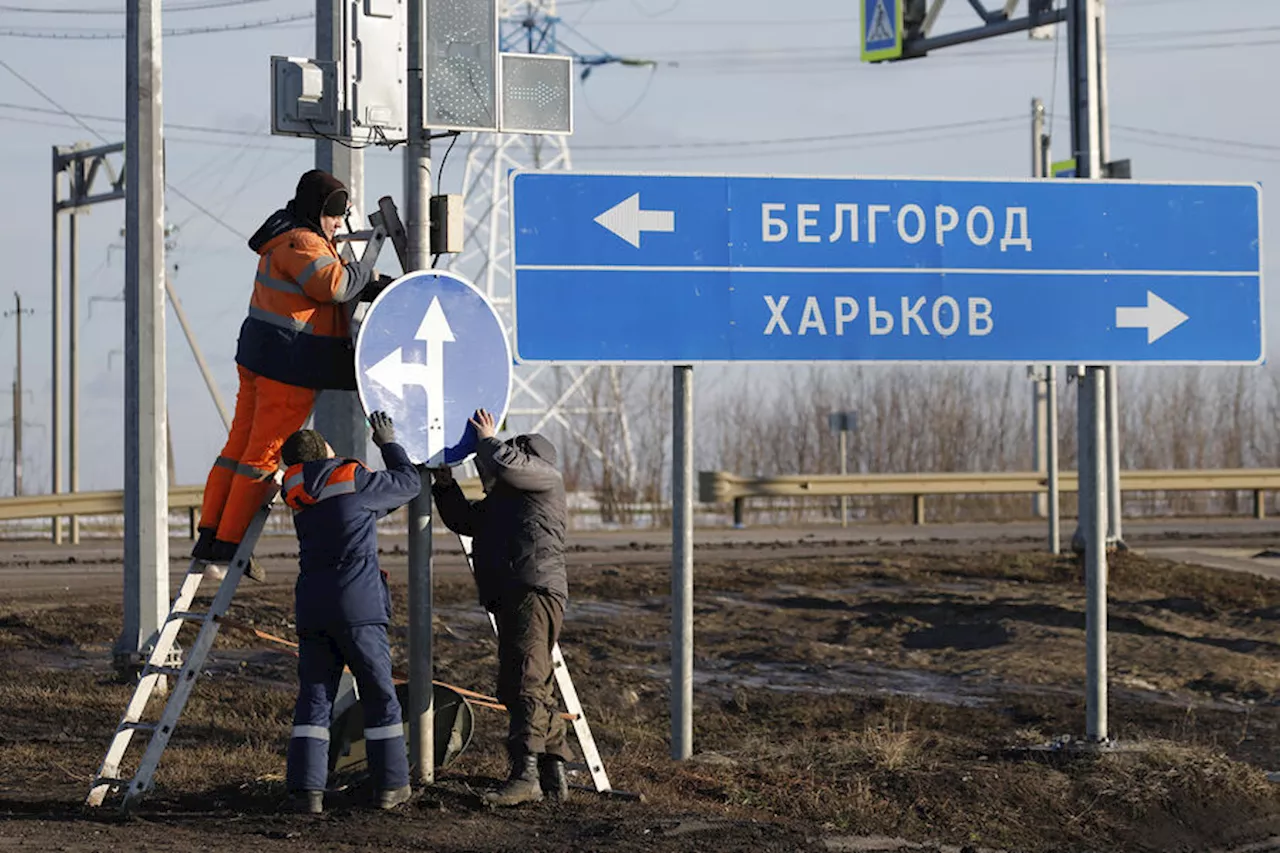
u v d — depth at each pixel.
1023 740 16.55
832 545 37.41
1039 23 29.05
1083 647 22.30
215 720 16.27
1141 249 14.84
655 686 19.66
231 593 11.42
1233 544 37.75
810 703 18.66
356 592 11.03
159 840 10.16
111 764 11.48
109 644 21.28
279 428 11.40
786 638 23.39
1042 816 13.78
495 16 11.92
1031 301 14.61
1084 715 18.06
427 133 11.88
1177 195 14.92
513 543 11.62
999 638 23.22
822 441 72.62
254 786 12.06
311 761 11.05
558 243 13.37
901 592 27.83
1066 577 30.11
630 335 13.53
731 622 24.62
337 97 11.92
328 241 11.53
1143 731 17.19
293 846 10.15
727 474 44.56
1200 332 14.95
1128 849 13.42
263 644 21.19
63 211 44.44
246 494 11.45
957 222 14.44
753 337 13.86
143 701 11.61
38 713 16.19
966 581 29.77
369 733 11.16
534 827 10.99
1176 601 26.22
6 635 21.33
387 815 11.02
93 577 29.38
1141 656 21.70
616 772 13.59
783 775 14.20
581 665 20.72
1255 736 17.34
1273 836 14.08
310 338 11.34
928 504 54.16
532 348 13.27
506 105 11.99
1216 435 80.31
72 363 44.91
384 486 11.19
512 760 11.65
